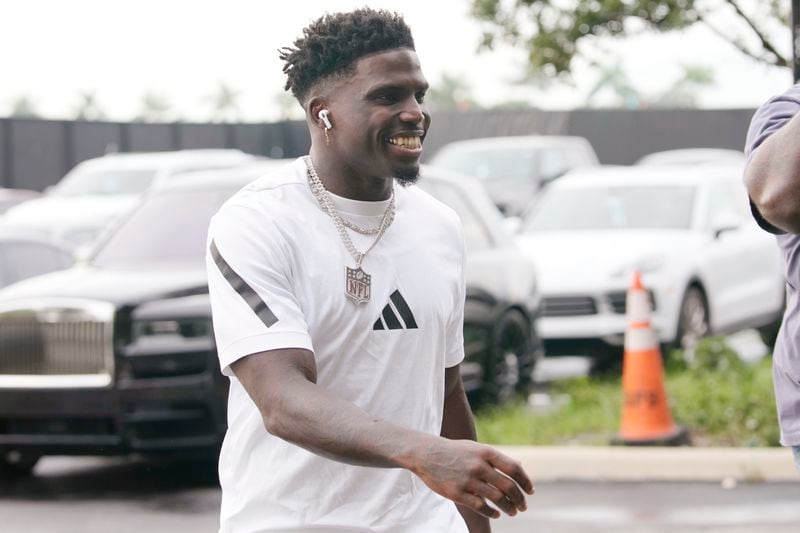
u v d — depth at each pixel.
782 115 3.77
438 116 37.41
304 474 3.87
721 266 15.68
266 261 3.78
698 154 30.61
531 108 37.38
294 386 3.61
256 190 3.90
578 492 9.68
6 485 10.53
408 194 4.12
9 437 9.98
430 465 3.33
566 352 14.67
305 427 3.53
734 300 15.95
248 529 3.94
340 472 3.87
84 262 10.91
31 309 9.88
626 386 10.59
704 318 15.30
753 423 10.79
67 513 9.47
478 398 12.11
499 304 12.22
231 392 4.00
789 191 3.53
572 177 17.22
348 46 3.81
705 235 15.63
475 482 3.28
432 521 3.98
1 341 9.96
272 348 3.68
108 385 9.70
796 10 7.04
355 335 3.88
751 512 8.93
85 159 35.75
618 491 9.68
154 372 9.70
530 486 3.31
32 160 35.00
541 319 14.67
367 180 3.92
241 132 38.47
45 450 9.92
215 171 12.05
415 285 3.97
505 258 12.55
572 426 11.27
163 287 9.92
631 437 10.49
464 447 3.31
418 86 3.85
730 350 13.03
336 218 3.91
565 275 14.66
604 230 15.85
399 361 3.93
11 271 13.36
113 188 24.39
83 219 22.45
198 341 9.71
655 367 10.54
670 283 14.55
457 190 12.57
